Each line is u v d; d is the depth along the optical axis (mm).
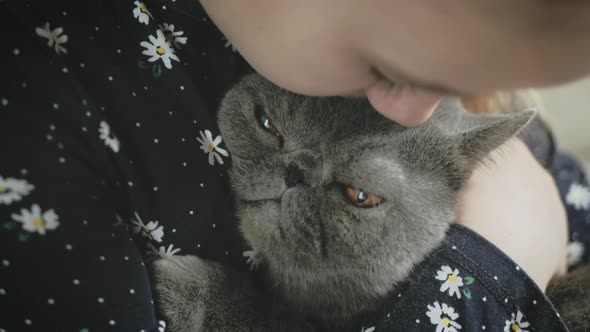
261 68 215
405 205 264
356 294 275
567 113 612
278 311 271
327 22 182
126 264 219
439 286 255
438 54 161
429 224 271
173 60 250
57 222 204
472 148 283
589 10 144
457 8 151
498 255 261
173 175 241
